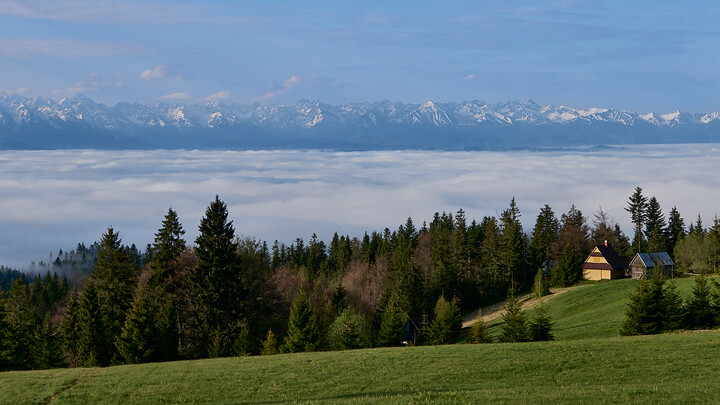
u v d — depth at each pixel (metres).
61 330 64.50
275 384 33.00
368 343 67.00
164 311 59.88
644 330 52.78
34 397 31.47
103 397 31.41
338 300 82.62
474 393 27.52
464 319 102.81
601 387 28.70
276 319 69.44
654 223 148.38
